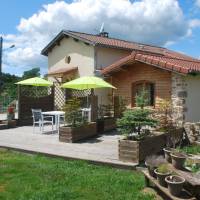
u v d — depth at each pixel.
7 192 7.23
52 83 19.39
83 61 21.61
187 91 14.35
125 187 7.59
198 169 7.44
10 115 17.86
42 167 9.16
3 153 11.38
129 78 16.77
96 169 9.16
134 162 9.32
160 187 6.84
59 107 20.00
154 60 14.58
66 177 8.24
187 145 12.88
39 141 13.16
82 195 7.08
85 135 13.78
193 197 6.37
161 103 14.38
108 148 11.70
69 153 10.68
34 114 16.06
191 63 16.94
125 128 10.09
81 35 22.22
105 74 17.38
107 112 16.97
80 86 15.41
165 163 7.67
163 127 12.04
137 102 10.65
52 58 24.14
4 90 32.12
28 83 17.94
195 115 14.77
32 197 6.87
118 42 23.45
